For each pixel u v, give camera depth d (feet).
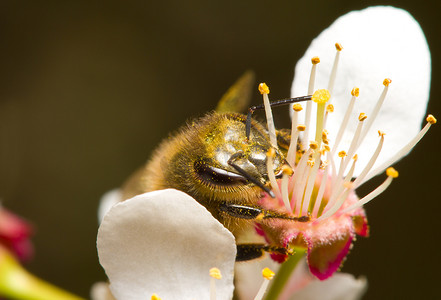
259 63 0.44
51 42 0.46
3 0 0.46
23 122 0.44
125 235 0.20
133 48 0.46
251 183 0.21
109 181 0.43
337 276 0.24
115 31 0.46
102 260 0.20
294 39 0.43
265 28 0.44
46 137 0.44
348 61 0.23
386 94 0.23
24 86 0.45
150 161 0.22
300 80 0.23
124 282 0.21
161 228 0.20
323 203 0.22
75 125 0.44
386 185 0.21
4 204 0.43
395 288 0.36
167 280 0.21
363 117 0.22
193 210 0.20
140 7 0.46
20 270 0.25
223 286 0.21
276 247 0.21
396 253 0.37
